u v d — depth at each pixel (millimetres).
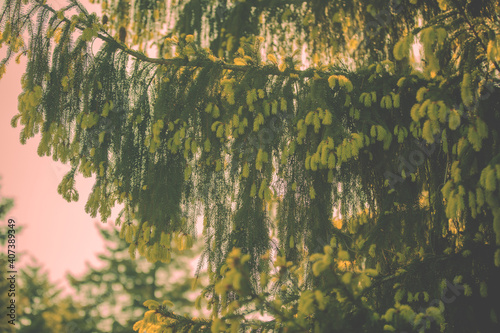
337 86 3301
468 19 3045
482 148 2824
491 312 2691
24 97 3385
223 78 3436
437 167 3447
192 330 3270
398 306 2539
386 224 3371
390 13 3875
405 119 3311
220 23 4570
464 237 3141
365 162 3531
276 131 3307
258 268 3309
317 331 2387
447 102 2654
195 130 3393
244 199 3381
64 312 16859
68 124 3490
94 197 3467
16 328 15258
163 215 3316
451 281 2859
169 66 3566
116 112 3484
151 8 4574
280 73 3416
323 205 3363
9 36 3475
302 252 3416
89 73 3480
